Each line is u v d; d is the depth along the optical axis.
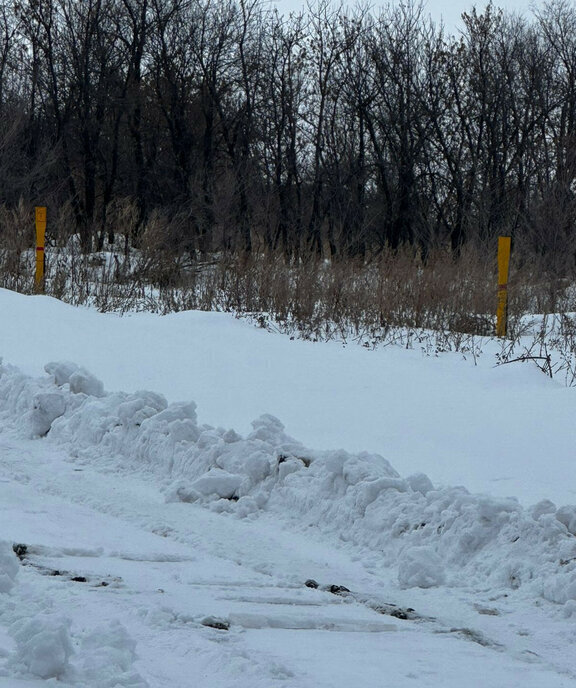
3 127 41.62
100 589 5.81
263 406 12.77
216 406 12.76
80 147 45.38
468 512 7.14
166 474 9.37
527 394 13.33
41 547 6.73
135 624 5.12
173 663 4.55
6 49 45.72
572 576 6.16
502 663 5.00
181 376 14.54
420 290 19.75
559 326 19.80
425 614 5.88
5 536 6.97
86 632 4.87
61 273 22.33
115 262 23.91
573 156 36.69
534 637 5.52
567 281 25.34
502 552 6.77
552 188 35.19
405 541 7.18
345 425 11.70
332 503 7.91
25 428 11.13
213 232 40.81
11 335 16.70
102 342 16.58
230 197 40.81
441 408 12.58
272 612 5.59
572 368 15.95
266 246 22.19
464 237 44.69
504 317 19.31
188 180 45.41
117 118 45.78
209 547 7.14
